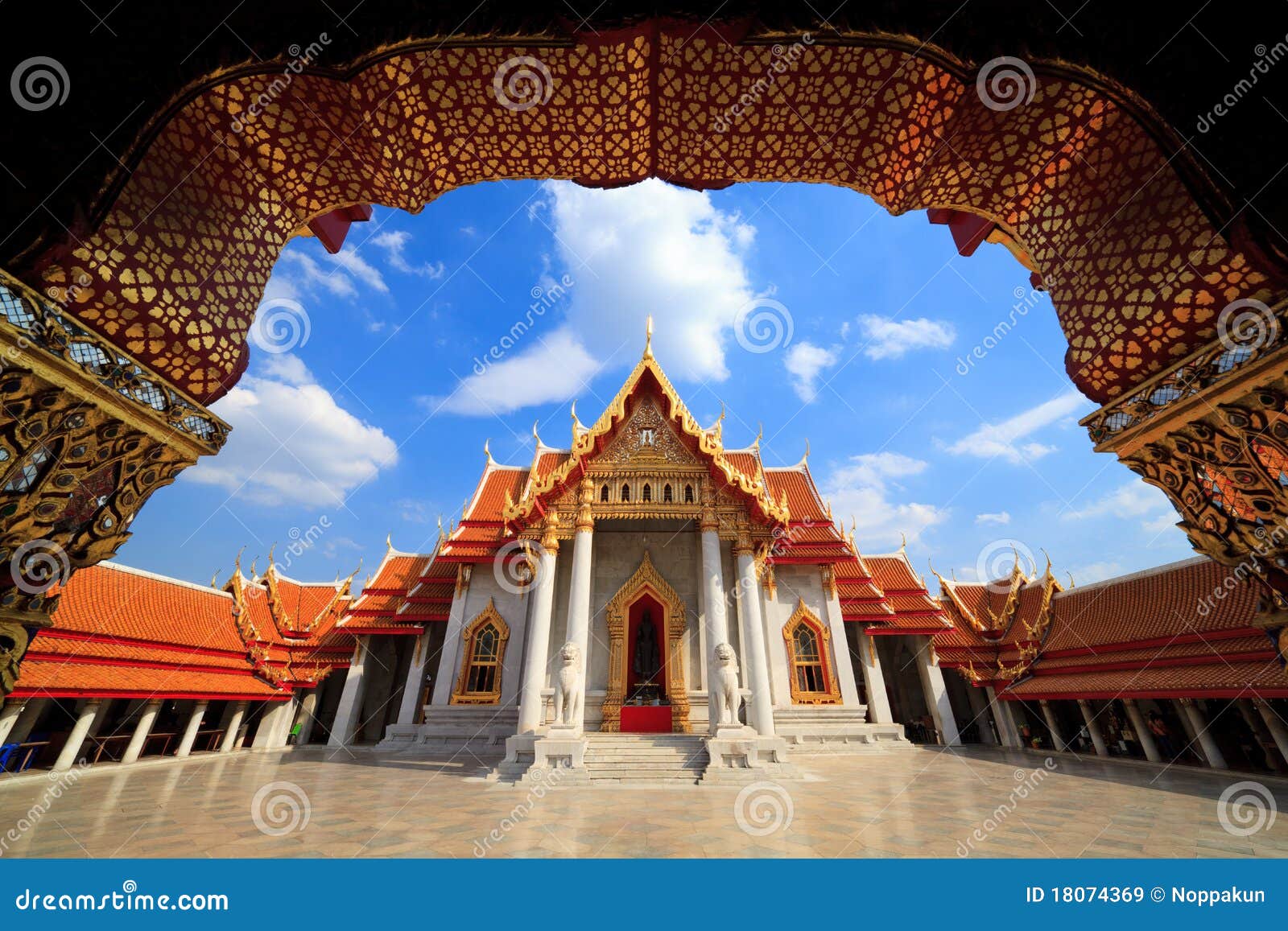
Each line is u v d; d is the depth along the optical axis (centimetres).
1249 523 504
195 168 562
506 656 2423
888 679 3406
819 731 2306
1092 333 586
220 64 501
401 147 651
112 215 466
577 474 1842
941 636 3131
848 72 584
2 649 457
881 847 813
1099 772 1711
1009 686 2611
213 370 577
